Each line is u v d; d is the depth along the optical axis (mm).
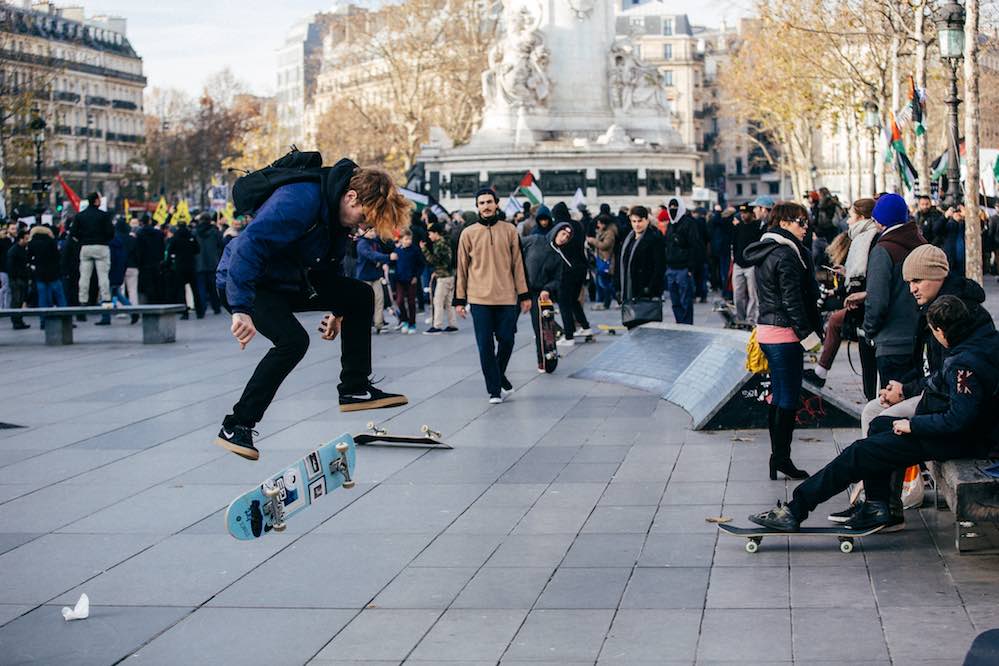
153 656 8688
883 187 48188
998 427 10086
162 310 28672
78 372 23984
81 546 11359
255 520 8172
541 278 24688
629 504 12328
